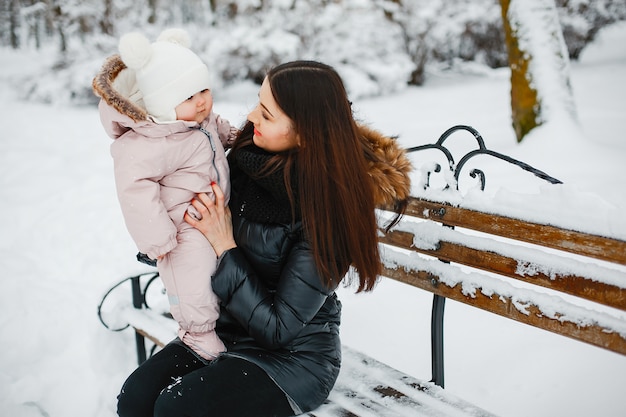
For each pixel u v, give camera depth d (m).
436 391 1.93
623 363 2.51
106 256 4.08
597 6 13.85
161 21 18.67
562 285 1.75
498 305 1.91
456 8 13.70
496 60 15.39
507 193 1.92
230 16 13.70
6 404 2.49
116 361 2.78
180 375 1.89
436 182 4.38
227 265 1.80
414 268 2.18
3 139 8.05
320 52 12.36
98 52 13.06
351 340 2.87
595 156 5.14
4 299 3.35
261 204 1.83
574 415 2.24
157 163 1.77
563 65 5.79
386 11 13.16
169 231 1.77
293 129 1.73
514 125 6.06
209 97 1.93
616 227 1.62
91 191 5.45
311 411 1.83
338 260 1.75
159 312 2.64
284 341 1.78
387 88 12.29
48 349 2.88
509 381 2.48
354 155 1.70
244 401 1.72
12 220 4.79
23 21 27.41
